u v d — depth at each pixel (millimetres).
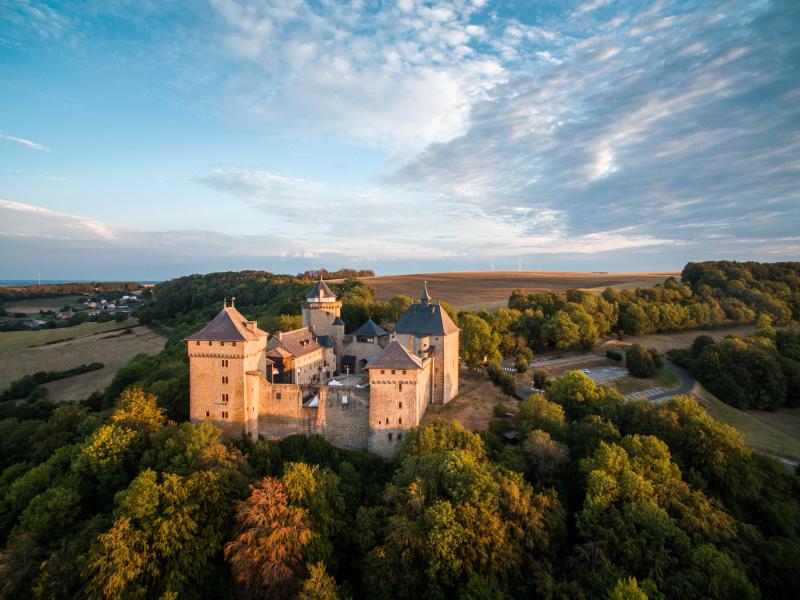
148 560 39094
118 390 87500
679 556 40812
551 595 38094
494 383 83062
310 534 40469
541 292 161625
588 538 43656
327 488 46438
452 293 165375
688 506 46094
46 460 60281
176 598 37219
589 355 111562
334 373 84062
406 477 47000
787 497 53156
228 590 40781
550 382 84000
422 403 66438
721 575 37688
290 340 71812
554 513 45375
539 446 52906
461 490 43750
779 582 41031
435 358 72812
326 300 84688
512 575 40844
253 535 39625
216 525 43219
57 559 38781
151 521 40875
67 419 67062
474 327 92375
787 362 95062
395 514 43625
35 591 36812
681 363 105188
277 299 145375
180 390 65062
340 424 61031
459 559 39656
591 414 64188
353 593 41500
